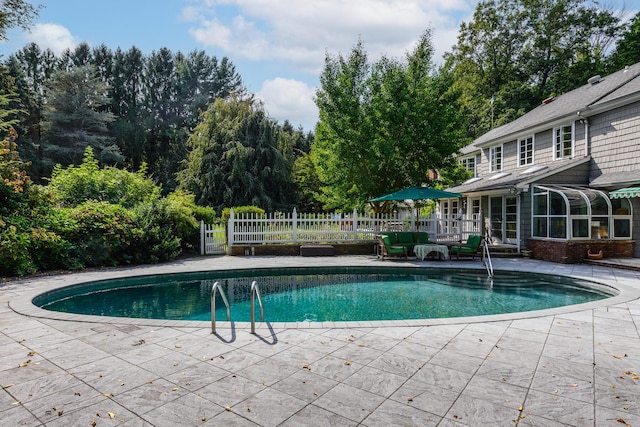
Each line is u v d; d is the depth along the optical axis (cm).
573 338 539
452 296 963
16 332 569
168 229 1475
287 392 371
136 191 1886
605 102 1470
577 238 1384
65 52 4866
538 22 3775
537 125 1812
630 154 1427
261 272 1266
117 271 1184
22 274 1073
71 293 960
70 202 1680
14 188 1223
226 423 315
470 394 367
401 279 1201
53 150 3512
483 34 4034
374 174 1828
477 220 1786
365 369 429
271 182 3083
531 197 1577
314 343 517
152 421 319
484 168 2398
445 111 1742
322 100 1839
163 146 4550
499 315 661
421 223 1758
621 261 1302
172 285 1110
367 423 314
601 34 3681
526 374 415
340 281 1172
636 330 578
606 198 1424
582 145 1636
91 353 480
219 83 5303
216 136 2945
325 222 1728
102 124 3884
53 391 375
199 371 423
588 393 370
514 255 1569
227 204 2830
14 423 315
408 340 530
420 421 317
